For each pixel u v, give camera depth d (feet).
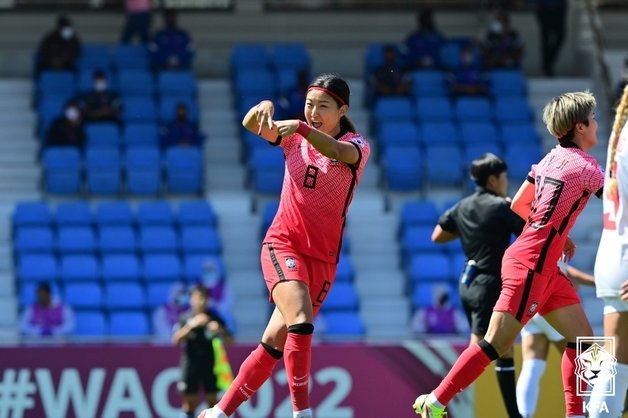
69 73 218.38
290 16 242.37
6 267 190.60
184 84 221.25
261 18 241.55
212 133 217.97
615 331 75.51
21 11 235.61
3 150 211.82
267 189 205.36
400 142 211.41
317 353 130.62
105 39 237.45
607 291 75.41
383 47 228.84
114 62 223.10
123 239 190.70
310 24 242.78
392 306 189.37
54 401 131.13
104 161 202.49
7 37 234.79
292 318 73.92
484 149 211.41
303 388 73.77
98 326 177.58
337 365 130.41
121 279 185.88
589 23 241.35
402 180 207.41
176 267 187.73
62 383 131.34
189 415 131.85
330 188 75.31
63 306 173.78
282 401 130.11
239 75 222.48
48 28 236.22
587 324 83.87
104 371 132.05
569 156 79.10
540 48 244.42
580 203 78.95
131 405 132.16
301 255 75.97
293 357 73.56
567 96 80.23
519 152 208.95
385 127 212.02
